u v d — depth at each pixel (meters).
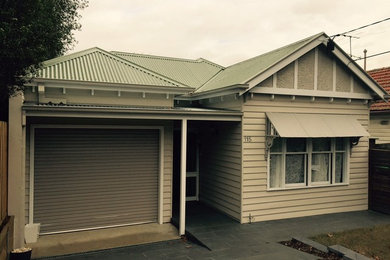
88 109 7.75
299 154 10.59
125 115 8.18
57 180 8.84
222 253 7.43
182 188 8.91
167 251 7.78
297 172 10.56
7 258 6.24
